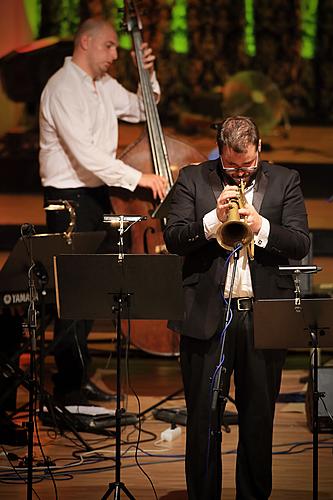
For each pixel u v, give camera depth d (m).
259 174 9.80
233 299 9.70
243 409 9.88
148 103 15.45
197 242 9.50
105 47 15.23
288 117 31.84
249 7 32.44
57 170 15.19
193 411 9.77
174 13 31.70
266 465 9.89
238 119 9.41
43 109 15.17
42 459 12.45
